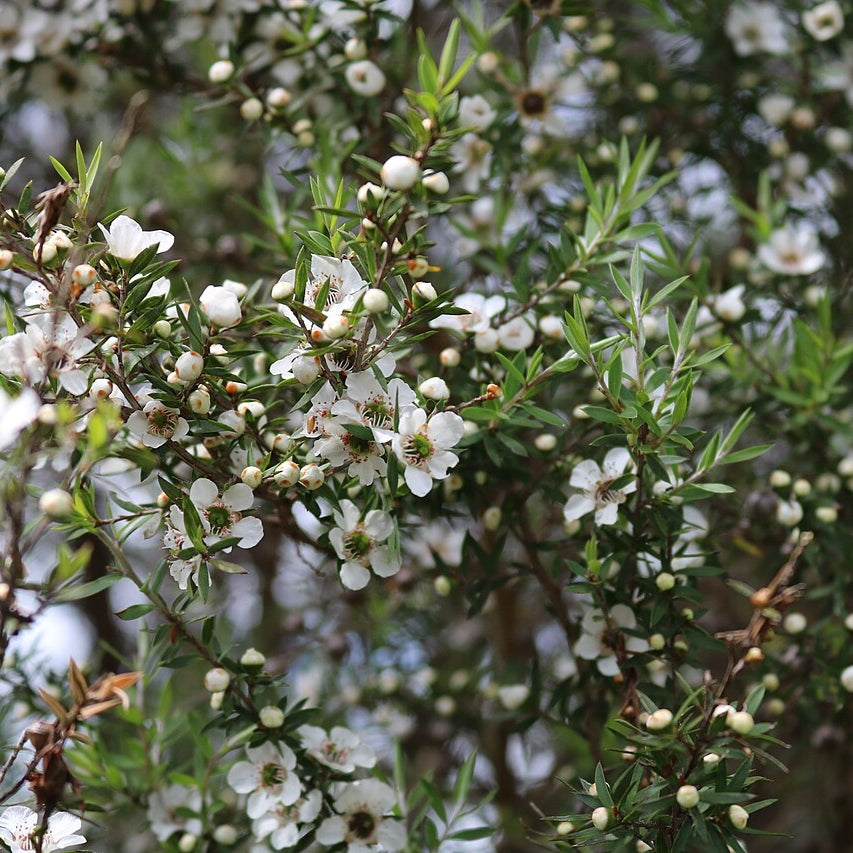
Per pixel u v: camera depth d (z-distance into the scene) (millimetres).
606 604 641
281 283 604
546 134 729
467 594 664
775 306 723
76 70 732
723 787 606
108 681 590
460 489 660
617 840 612
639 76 742
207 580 607
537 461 664
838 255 748
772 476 682
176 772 669
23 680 669
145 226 723
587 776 669
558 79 719
